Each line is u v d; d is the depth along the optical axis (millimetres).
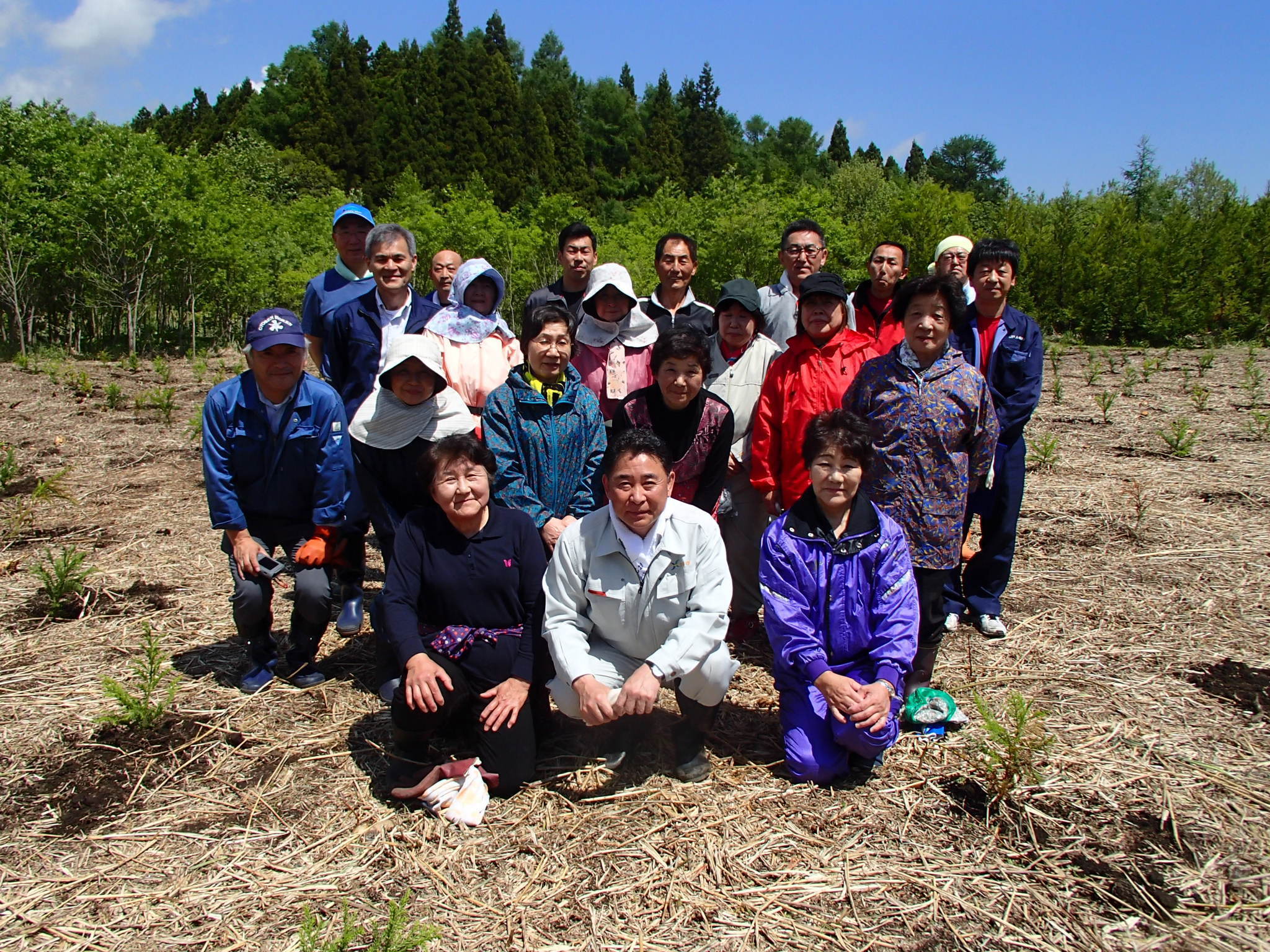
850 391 3623
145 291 15789
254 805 2803
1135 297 16703
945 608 4371
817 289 3676
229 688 3584
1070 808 2781
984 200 62969
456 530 2998
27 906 2344
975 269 4117
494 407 3434
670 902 2377
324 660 3891
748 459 4027
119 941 2230
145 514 5988
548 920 2307
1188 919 2311
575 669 2807
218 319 18672
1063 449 7895
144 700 3268
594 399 3525
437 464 2832
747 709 3502
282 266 20125
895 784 2932
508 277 18000
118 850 2584
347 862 2541
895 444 3432
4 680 3605
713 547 2916
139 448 8023
